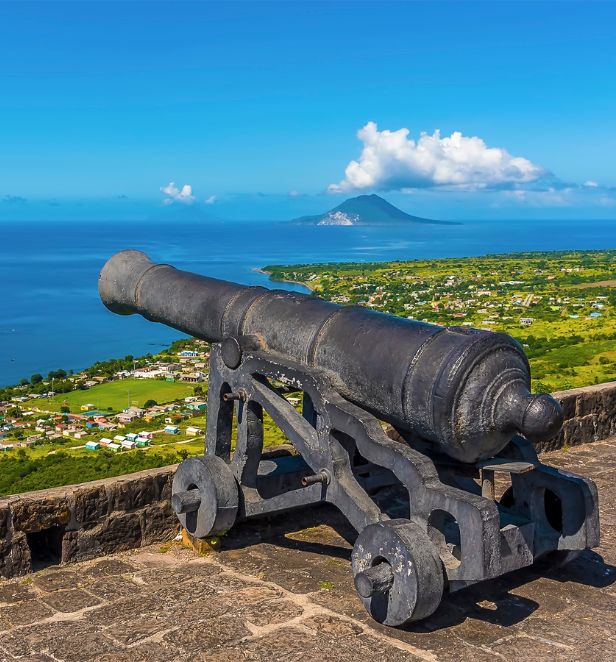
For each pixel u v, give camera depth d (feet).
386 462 13.82
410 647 12.71
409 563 12.56
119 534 17.12
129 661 12.33
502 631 13.29
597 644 12.92
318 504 19.90
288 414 16.24
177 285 20.58
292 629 13.35
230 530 18.20
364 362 14.74
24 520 15.81
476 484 16.70
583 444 26.23
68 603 14.52
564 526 14.44
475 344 13.19
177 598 14.66
